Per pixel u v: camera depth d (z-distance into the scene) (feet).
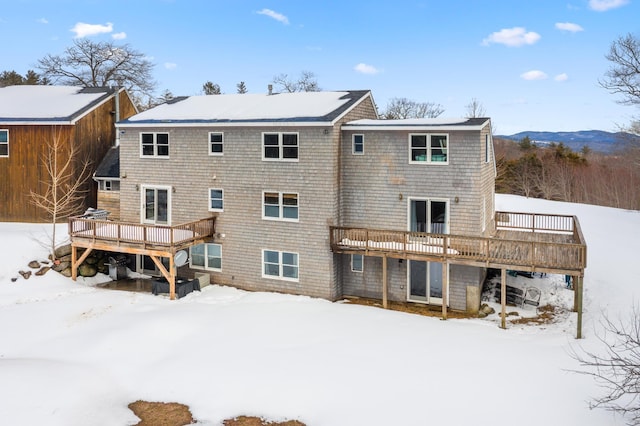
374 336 49.01
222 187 66.03
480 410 35.29
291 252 62.85
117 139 86.12
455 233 58.23
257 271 65.10
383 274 58.65
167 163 69.00
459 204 57.72
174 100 78.59
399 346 46.55
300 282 62.85
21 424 33.78
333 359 43.70
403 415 34.99
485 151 60.85
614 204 159.63
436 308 59.72
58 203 75.51
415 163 59.36
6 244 68.28
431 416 34.73
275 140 62.54
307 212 61.46
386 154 60.70
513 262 51.65
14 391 37.70
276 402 37.40
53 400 37.04
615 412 34.37
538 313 57.77
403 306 60.44
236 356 44.75
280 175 62.49
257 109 67.10
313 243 61.52
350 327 51.39
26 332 50.47
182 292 61.77
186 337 49.29
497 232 71.05
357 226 62.85
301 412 36.11
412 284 61.87
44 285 64.34
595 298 59.31
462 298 58.80
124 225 64.23
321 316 54.49
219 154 65.72
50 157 73.41
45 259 67.72
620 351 41.83
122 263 71.00
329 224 60.44
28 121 76.33
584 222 100.22
